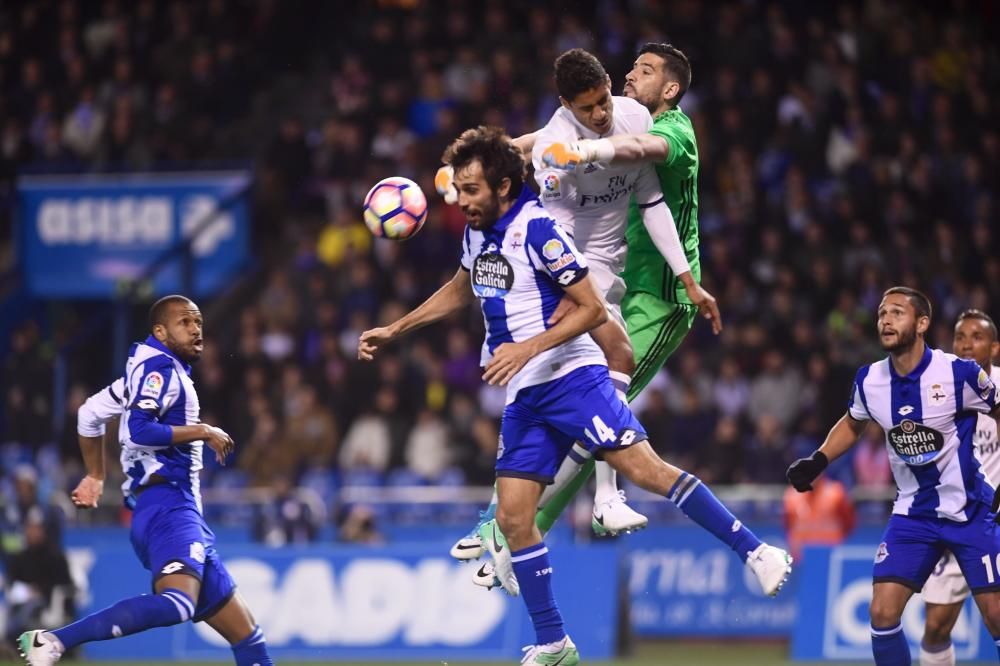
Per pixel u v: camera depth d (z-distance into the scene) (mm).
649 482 19156
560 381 19141
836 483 39375
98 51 60812
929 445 22172
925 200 51562
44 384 48406
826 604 37625
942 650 24828
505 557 20500
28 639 20594
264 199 53562
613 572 39188
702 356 46125
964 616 35531
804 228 50188
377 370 46844
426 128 54625
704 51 55438
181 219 50469
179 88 57906
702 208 51250
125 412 22188
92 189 50844
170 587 21500
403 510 42938
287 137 54062
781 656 38469
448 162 19062
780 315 46750
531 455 19375
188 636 39625
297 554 39938
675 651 39750
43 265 51250
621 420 19172
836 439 23141
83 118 57062
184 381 22172
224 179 50375
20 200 51438
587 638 38688
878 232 50781
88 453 23172
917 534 22469
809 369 45250
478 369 47250
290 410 46438
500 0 57875
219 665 38438
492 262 19000
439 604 39031
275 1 60812
